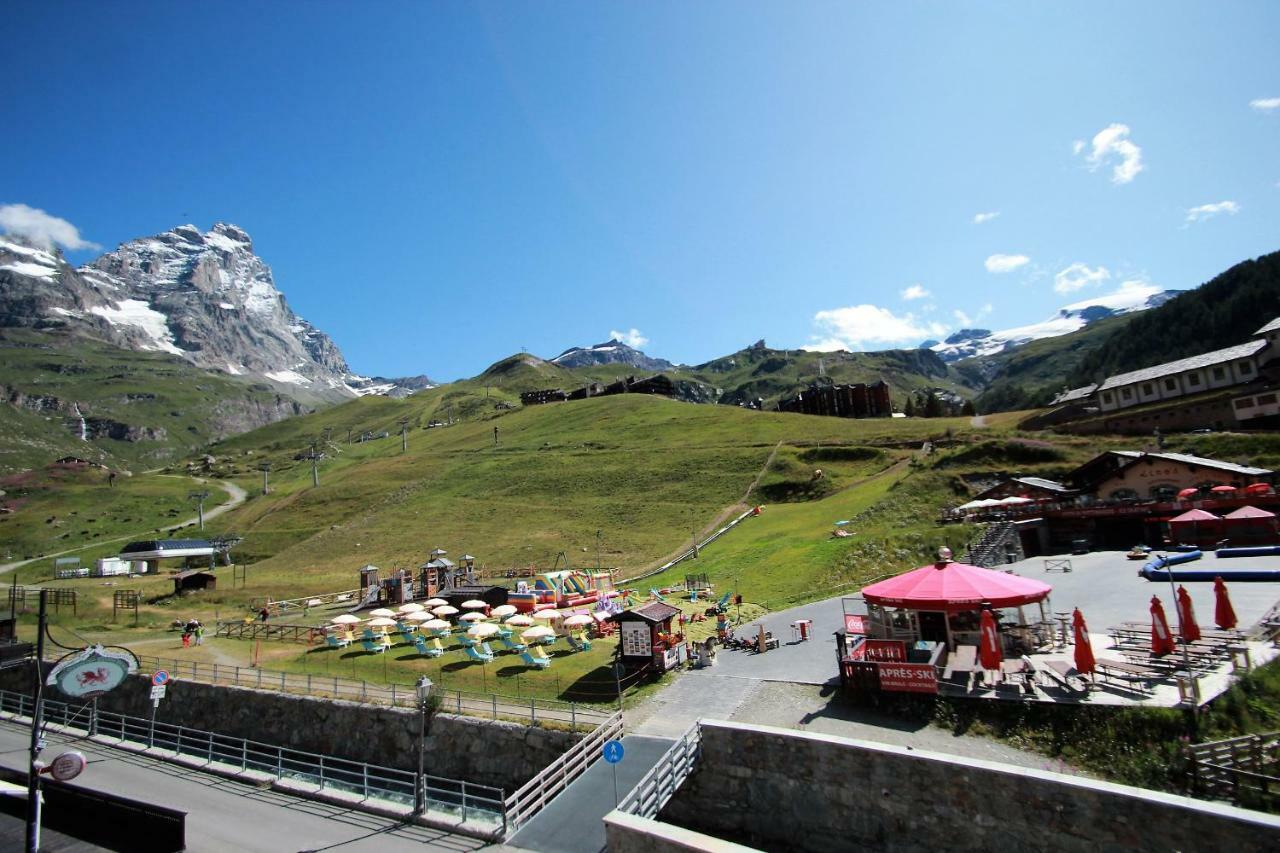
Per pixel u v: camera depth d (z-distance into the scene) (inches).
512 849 784.9
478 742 1149.1
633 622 1354.6
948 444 3809.1
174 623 2445.9
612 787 879.1
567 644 1692.9
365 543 4077.3
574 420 6766.7
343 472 6486.2
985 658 903.1
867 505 2923.2
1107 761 770.2
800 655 1280.8
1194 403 3186.5
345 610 2687.0
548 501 4345.5
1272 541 1775.3
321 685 1482.5
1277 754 699.4
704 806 865.5
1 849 738.8
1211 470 2210.9
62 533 5565.9
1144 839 606.5
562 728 1079.0
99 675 917.2
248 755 1368.1
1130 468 2402.8
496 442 6392.7
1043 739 821.2
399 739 1235.9
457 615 2290.8
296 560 3939.5
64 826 786.8
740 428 5260.8
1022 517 2218.3
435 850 828.6
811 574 2033.7
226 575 3713.1
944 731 878.4
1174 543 1945.1
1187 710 783.7
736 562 2556.6
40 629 770.8
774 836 814.5
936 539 2049.7
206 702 1501.0
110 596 3053.6
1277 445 2556.6
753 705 1059.3
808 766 804.6
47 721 1558.8
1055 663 935.0
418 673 1560.0
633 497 4138.8
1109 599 1382.9
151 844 737.0
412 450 7239.2
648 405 6825.8
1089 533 2169.0
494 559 3430.1
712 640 1338.6
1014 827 673.0
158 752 1291.8
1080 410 3973.9
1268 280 7150.6
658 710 1109.7
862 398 7401.6
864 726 920.3
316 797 1039.6
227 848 864.9
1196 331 7583.7
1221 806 583.5
